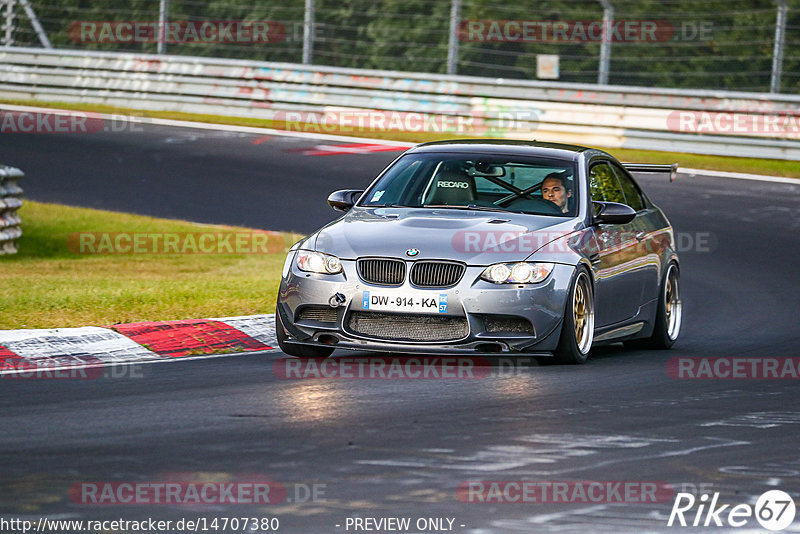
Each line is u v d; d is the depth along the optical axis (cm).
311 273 2727
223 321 3250
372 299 2656
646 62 10450
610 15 8169
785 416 2223
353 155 7494
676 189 6644
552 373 2666
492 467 1762
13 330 2952
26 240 5191
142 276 4338
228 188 6481
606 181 3186
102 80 9275
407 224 2795
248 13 11462
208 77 9031
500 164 3059
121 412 2147
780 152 7594
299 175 6844
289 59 11438
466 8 10794
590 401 2323
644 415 2194
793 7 10006
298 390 2389
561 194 2970
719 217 5962
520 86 8212
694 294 4375
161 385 2442
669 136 7775
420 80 8438
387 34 11112
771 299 4259
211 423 2055
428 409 2202
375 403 2255
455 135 8288
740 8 10206
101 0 11469
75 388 2398
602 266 2912
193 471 1717
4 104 9075
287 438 1938
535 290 2662
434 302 2631
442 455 1833
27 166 6944
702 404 2331
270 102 8850
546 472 1741
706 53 10381
